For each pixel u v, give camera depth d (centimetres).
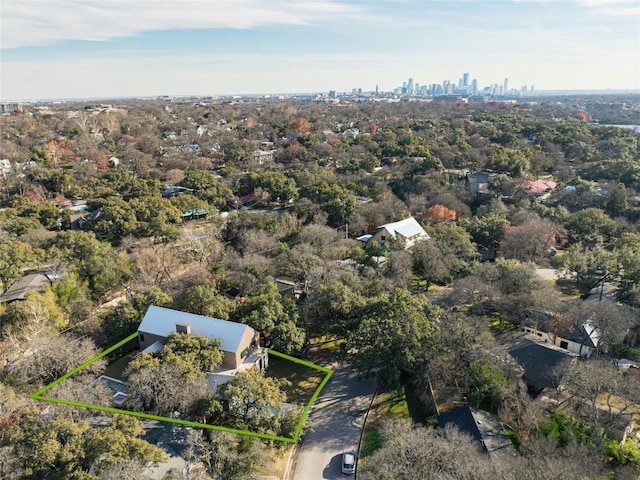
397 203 8144
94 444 2691
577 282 5925
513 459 2864
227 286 5494
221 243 6506
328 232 6488
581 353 4362
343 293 4403
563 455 2886
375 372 3819
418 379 3850
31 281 5100
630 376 3522
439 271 5581
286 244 6169
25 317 4112
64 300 4712
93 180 9575
